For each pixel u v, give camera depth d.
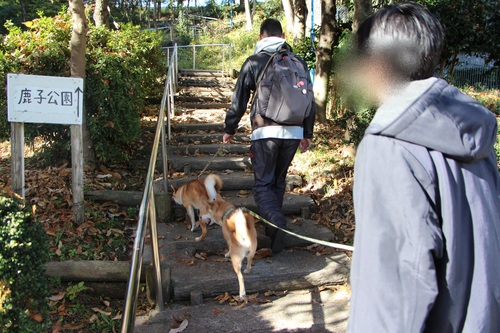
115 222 4.69
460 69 10.32
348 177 5.52
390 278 1.21
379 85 1.41
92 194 4.92
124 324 2.05
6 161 6.30
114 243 4.35
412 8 1.41
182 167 5.81
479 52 8.27
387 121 1.28
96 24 8.98
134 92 6.12
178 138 6.77
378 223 1.24
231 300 3.61
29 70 5.40
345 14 9.68
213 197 4.06
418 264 1.17
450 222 1.21
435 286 1.16
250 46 22.00
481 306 1.22
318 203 5.15
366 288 1.25
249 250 3.65
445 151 1.25
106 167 5.87
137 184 5.44
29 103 3.77
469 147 1.25
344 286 3.86
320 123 7.74
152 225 3.22
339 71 1.62
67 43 5.70
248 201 5.00
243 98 4.02
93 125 5.51
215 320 3.30
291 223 4.75
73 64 5.22
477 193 1.27
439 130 1.25
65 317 3.42
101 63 5.55
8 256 2.21
